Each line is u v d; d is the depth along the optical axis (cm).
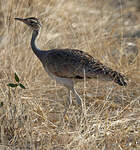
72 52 1567
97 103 1661
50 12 2119
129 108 1523
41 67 1861
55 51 1588
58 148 1298
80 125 1383
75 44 1973
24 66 1811
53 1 2220
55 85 1756
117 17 2550
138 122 1462
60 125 1495
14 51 1811
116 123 1402
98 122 1383
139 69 1934
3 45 1938
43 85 1791
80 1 2609
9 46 1798
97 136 1309
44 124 1422
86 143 1268
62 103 1717
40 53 1625
